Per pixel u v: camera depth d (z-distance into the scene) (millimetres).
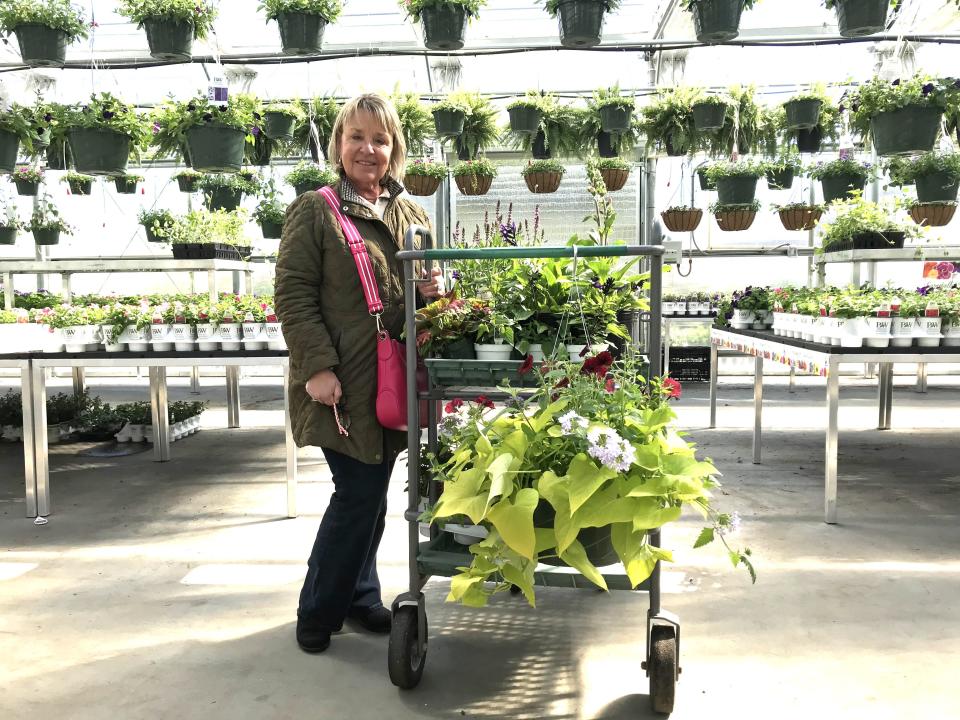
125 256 9234
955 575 2684
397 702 1887
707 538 1664
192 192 7043
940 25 5965
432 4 4414
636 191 8312
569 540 1599
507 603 2480
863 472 4219
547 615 2387
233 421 5844
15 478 4277
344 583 2080
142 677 2023
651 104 5660
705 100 5367
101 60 6477
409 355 1939
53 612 2447
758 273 8625
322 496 3824
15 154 4535
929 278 7383
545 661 2088
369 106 2061
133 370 10141
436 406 2320
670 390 1864
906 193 5922
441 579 2695
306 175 5625
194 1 4410
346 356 2010
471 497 1698
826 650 2129
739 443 5031
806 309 3906
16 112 4469
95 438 5270
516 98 5680
